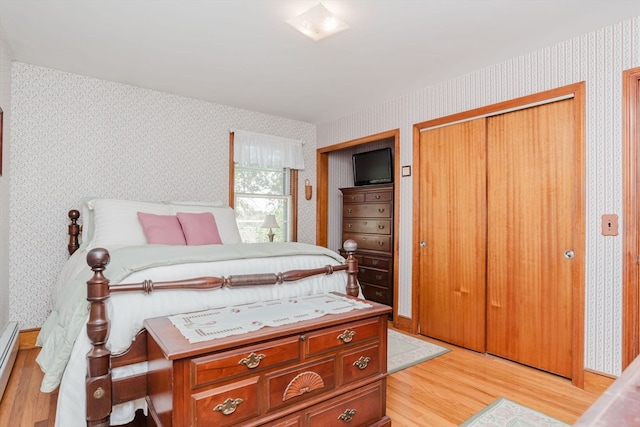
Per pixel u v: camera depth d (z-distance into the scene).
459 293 3.07
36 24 2.26
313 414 1.57
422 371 2.55
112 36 2.41
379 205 4.13
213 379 1.32
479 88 2.93
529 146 2.65
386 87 3.35
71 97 3.10
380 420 1.81
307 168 4.69
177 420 1.26
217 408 1.33
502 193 2.81
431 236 3.31
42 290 2.99
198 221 2.93
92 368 1.42
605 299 2.22
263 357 1.43
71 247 2.99
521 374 2.49
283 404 1.49
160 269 1.73
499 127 2.84
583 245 2.31
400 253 3.57
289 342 1.51
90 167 3.19
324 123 4.62
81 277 1.82
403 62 2.79
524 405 2.07
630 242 2.13
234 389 1.36
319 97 3.66
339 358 1.67
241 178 4.19
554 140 2.51
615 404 0.61
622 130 2.16
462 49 2.56
